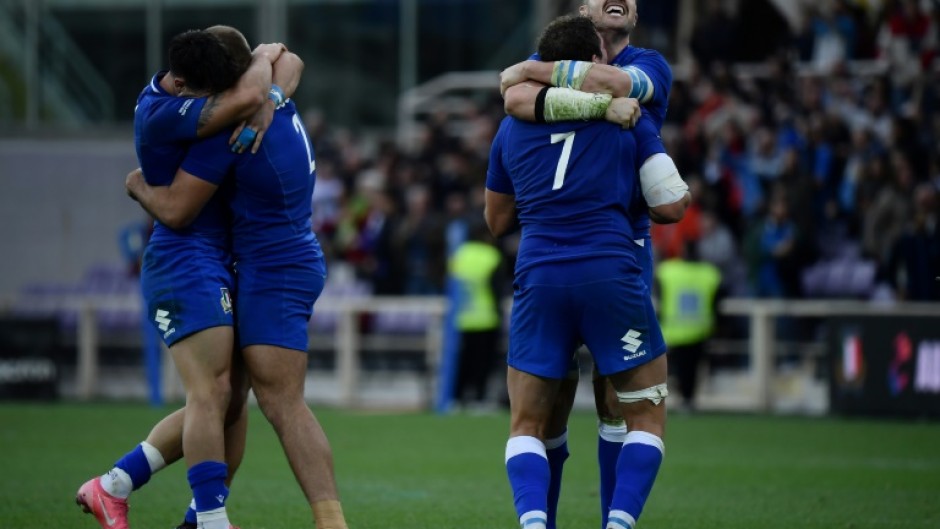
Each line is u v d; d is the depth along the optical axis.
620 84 19.92
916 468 36.75
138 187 21.16
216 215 21.34
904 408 51.06
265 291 21.09
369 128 83.31
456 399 56.56
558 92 19.91
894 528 26.14
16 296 69.94
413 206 63.81
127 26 82.12
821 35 68.31
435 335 60.19
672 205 20.14
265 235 21.14
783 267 58.03
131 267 65.56
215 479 20.62
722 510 28.70
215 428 20.70
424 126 76.56
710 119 66.00
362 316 61.88
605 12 21.67
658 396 20.05
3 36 81.38
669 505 29.53
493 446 42.16
